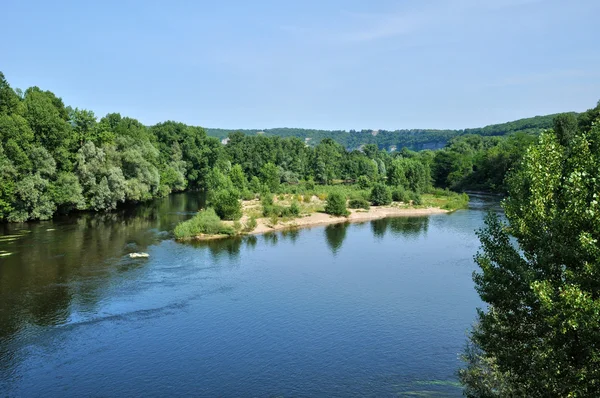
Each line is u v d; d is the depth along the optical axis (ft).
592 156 53.47
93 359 90.74
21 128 230.27
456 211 313.73
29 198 228.84
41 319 108.17
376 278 147.84
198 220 216.74
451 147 625.41
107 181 275.18
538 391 51.75
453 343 100.42
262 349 96.84
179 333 103.55
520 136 458.09
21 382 81.71
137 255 169.07
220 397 78.79
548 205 55.21
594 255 44.83
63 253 169.48
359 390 81.35
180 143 451.12
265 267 160.35
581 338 47.09
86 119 293.23
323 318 113.80
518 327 56.80
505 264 56.49
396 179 398.42
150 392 79.92
